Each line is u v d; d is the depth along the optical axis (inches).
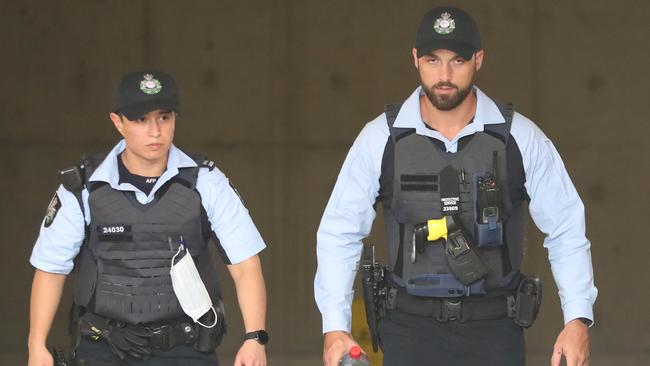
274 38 1374.3
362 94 1373.0
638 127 1369.3
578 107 1366.9
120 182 596.1
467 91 569.0
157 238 594.6
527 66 1363.2
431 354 594.9
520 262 599.5
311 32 1371.8
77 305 610.2
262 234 1380.4
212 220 604.1
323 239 603.8
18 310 1384.1
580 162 1370.6
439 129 589.6
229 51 1375.5
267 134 1379.2
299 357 1370.6
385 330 606.2
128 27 1370.6
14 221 1384.1
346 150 1376.7
